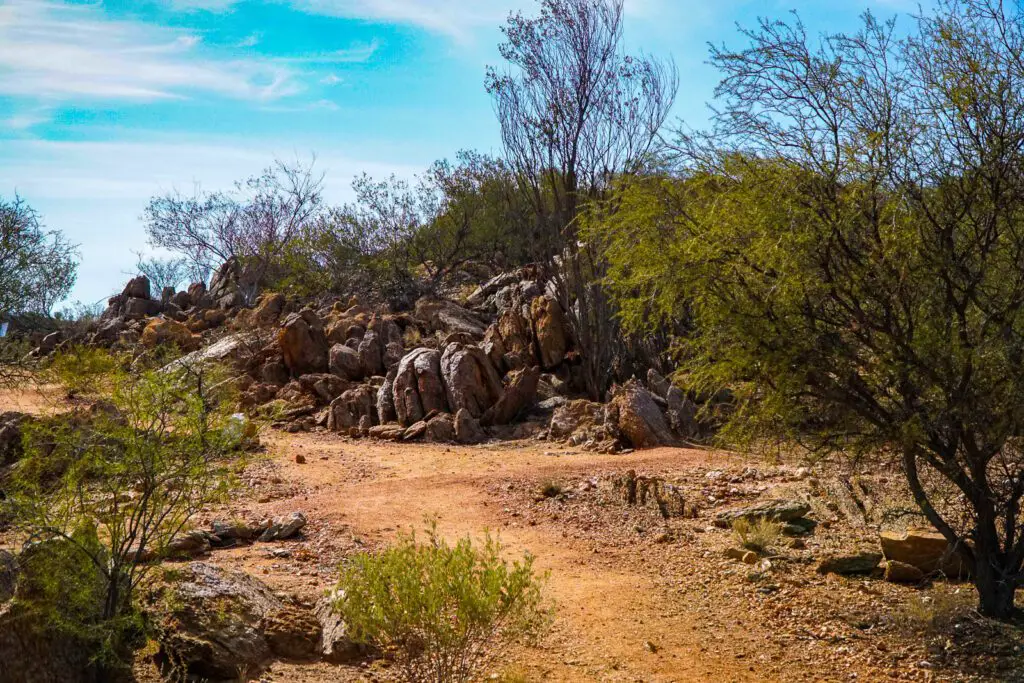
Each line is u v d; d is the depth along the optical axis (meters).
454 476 15.02
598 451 17.44
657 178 8.84
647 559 10.75
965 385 7.80
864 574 9.80
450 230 34.19
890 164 7.82
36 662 5.98
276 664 7.00
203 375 7.45
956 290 8.26
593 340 22.64
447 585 6.10
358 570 6.32
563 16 22.34
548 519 12.52
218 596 7.19
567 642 8.14
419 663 6.39
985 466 8.36
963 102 7.84
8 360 14.74
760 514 11.71
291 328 24.47
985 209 7.98
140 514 7.19
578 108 22.45
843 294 8.12
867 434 8.22
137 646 6.87
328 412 21.09
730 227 7.98
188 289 43.94
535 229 28.47
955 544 8.56
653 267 8.34
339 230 34.81
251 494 13.08
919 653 7.80
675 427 18.28
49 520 6.76
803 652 7.98
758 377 8.16
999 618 8.38
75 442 6.97
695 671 7.59
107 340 32.53
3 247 14.75
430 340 25.78
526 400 21.34
